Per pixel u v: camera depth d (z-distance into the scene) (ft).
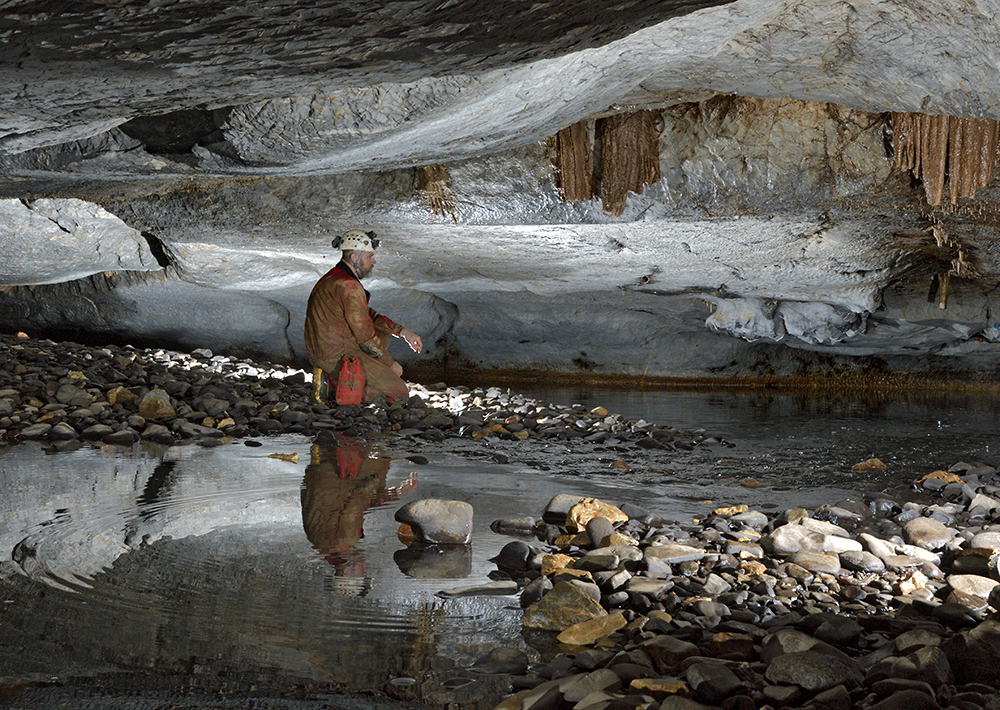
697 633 7.77
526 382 41.19
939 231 22.62
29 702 6.11
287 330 38.75
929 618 8.31
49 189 21.98
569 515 12.14
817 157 18.60
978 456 19.48
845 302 30.14
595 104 14.90
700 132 18.94
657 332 39.52
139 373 26.55
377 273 31.76
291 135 13.03
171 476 14.75
